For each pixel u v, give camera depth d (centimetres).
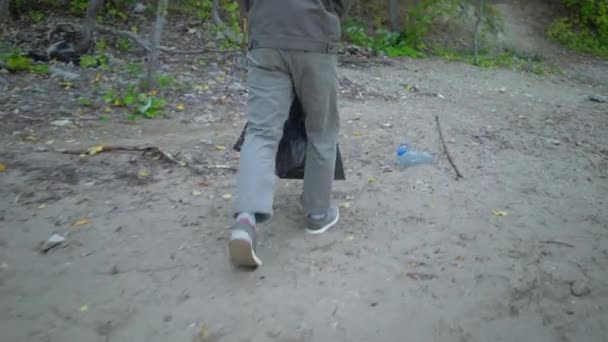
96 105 538
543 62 1170
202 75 667
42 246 297
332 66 280
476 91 775
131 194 366
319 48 271
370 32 1102
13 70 613
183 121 519
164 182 387
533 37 1341
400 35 1087
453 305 263
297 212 350
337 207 355
